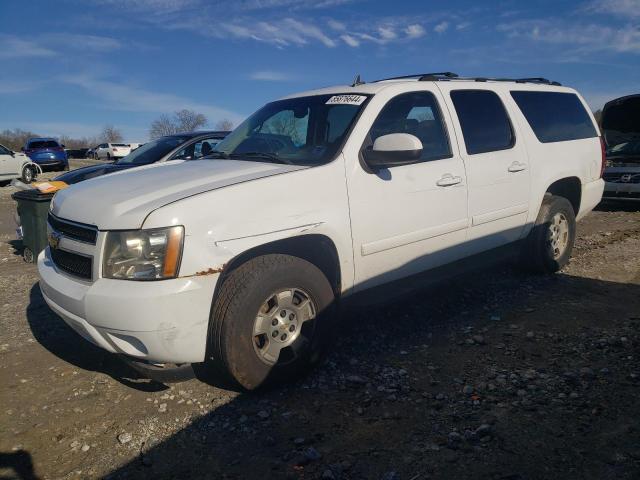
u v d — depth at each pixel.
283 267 3.34
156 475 2.69
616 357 3.80
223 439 2.97
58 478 2.70
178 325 3.00
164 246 2.97
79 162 40.06
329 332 3.66
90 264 3.16
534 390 3.38
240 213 3.19
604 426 2.95
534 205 5.25
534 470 2.60
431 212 4.18
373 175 3.83
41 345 4.35
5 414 3.31
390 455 2.76
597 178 6.14
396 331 4.41
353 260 3.75
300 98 4.59
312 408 3.25
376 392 3.42
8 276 6.60
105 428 3.13
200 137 8.27
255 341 3.34
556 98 5.79
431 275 4.45
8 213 13.26
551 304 4.95
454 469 2.63
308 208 3.47
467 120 4.66
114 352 3.16
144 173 3.82
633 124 12.48
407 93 4.27
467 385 3.46
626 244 7.43
